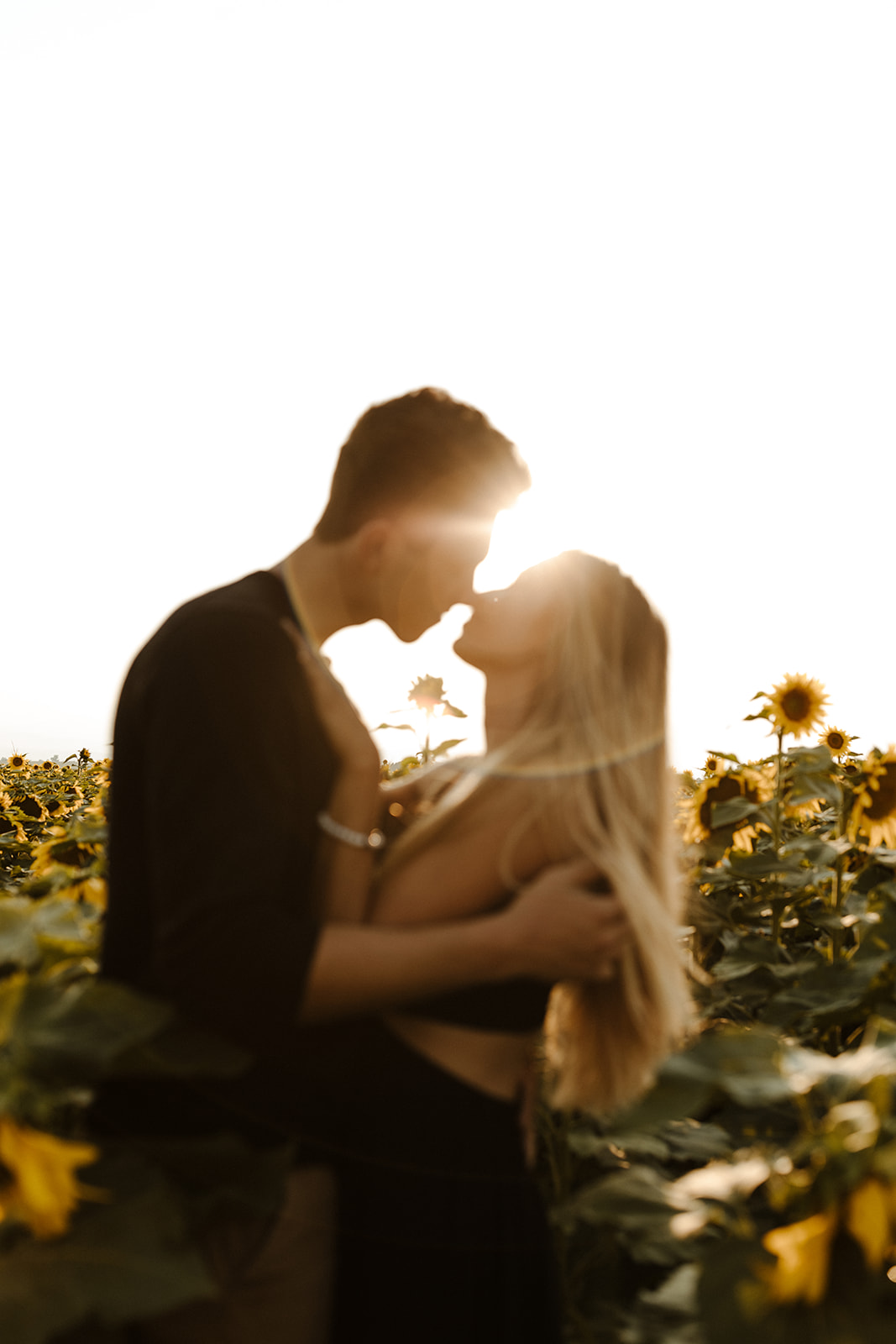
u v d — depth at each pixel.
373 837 1.52
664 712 1.58
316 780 1.36
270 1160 1.24
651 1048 1.51
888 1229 1.05
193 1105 1.32
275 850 1.24
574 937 1.27
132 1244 1.07
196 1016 1.22
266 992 1.17
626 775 1.45
